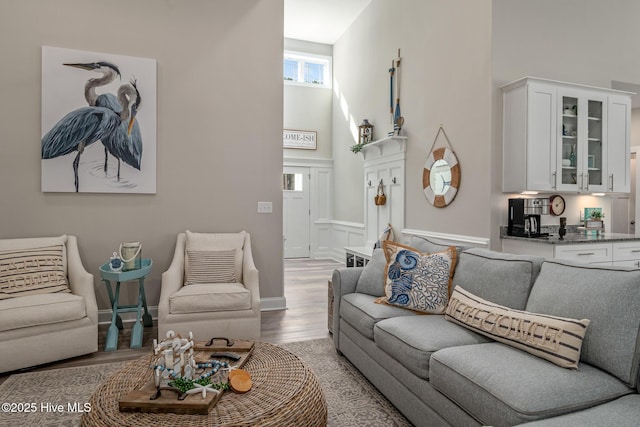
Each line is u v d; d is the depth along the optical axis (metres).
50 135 3.43
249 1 4.05
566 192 3.82
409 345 1.93
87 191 3.54
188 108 3.86
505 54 3.76
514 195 3.83
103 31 3.59
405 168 5.19
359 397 2.27
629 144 4.04
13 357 2.52
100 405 1.46
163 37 3.77
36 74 3.41
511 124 3.67
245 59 4.04
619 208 6.06
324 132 8.02
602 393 1.41
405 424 1.99
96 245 3.60
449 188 4.27
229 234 3.74
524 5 3.86
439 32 4.48
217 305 2.97
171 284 3.11
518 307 1.95
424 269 2.48
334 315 2.95
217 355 1.86
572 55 4.12
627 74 4.43
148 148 3.71
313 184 7.96
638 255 3.66
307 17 6.79
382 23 5.82
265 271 4.12
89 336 2.82
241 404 1.46
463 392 1.55
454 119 4.23
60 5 3.46
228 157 3.99
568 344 1.54
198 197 3.90
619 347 1.48
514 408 1.33
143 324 3.57
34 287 2.85
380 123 5.90
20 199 3.40
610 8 4.35
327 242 8.09
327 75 8.02
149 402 1.41
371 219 6.21
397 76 5.38
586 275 1.71
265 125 4.11
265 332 3.40
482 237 3.84
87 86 3.52
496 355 1.67
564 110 3.74
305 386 1.63
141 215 3.72
